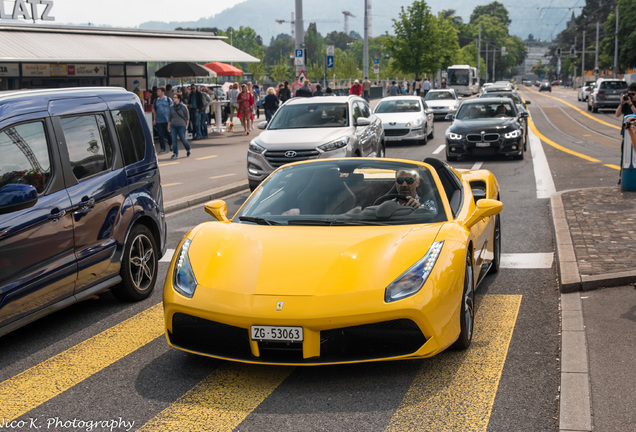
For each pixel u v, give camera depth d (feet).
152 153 21.91
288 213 16.81
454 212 17.35
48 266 16.75
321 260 14.19
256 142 40.42
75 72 72.28
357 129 42.98
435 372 14.40
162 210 22.39
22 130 16.67
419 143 75.51
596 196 34.81
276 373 14.60
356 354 13.64
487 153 56.24
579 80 439.63
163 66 96.12
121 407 13.07
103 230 18.95
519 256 25.14
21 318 16.15
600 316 17.28
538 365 14.69
